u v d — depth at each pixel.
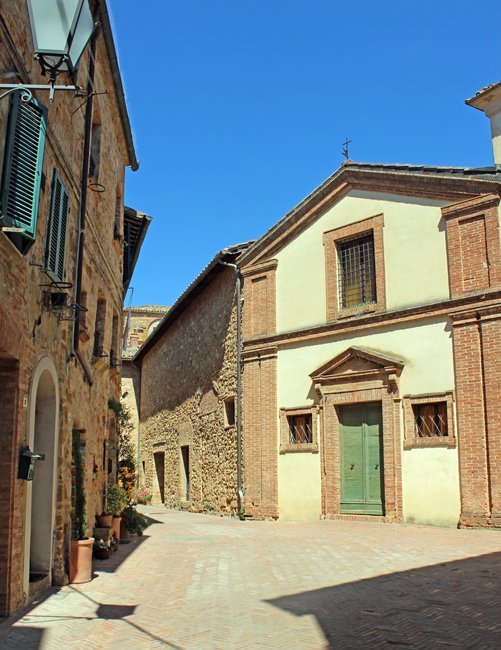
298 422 17.31
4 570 6.81
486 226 14.20
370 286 16.42
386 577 8.55
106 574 9.52
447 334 14.52
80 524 9.75
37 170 6.62
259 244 18.86
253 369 18.48
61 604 7.45
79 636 6.14
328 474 16.19
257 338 18.44
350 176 16.95
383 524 14.52
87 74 10.54
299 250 18.03
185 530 15.55
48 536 8.43
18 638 6.04
